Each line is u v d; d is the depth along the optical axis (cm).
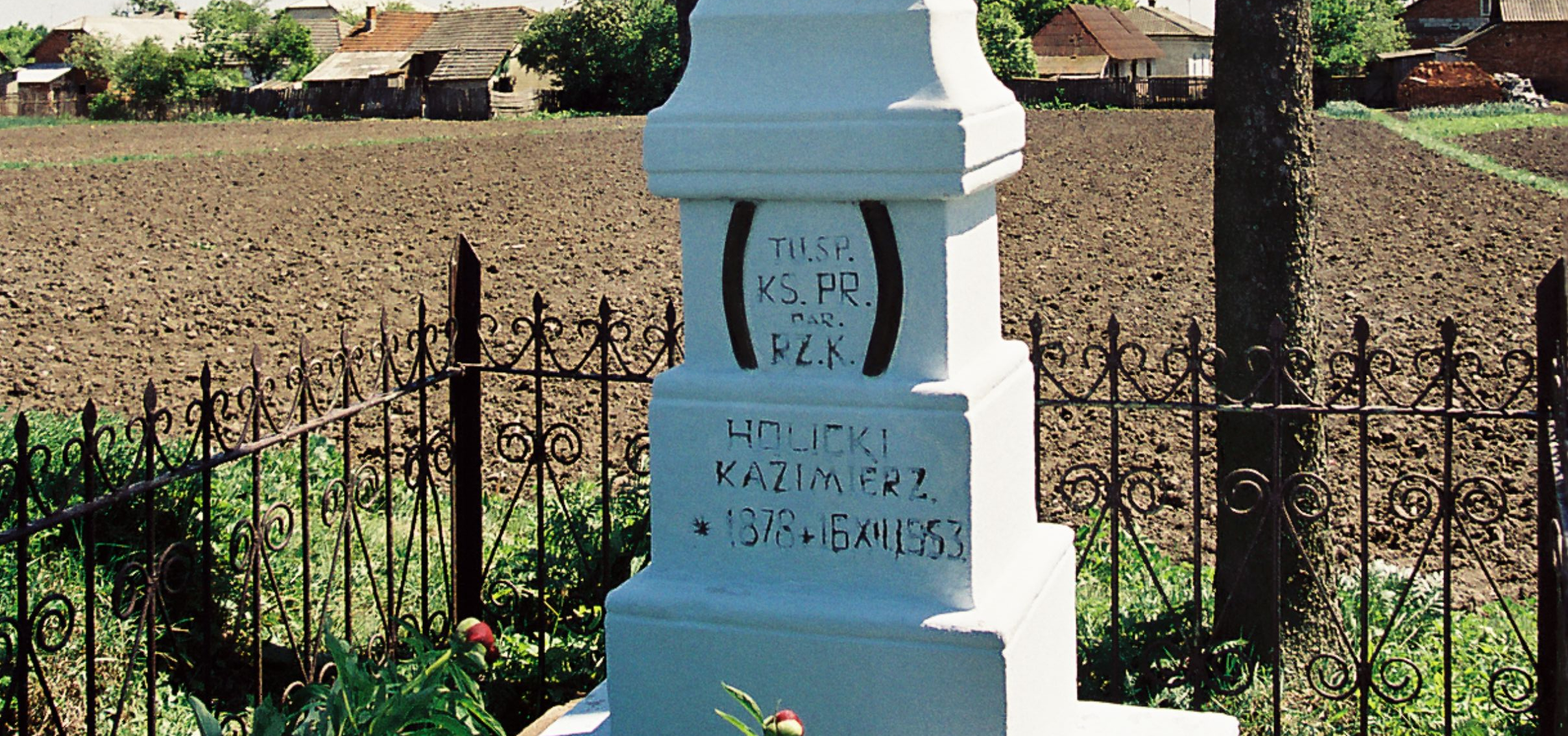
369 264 2044
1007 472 430
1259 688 623
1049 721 455
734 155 398
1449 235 2175
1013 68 6450
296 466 844
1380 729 597
